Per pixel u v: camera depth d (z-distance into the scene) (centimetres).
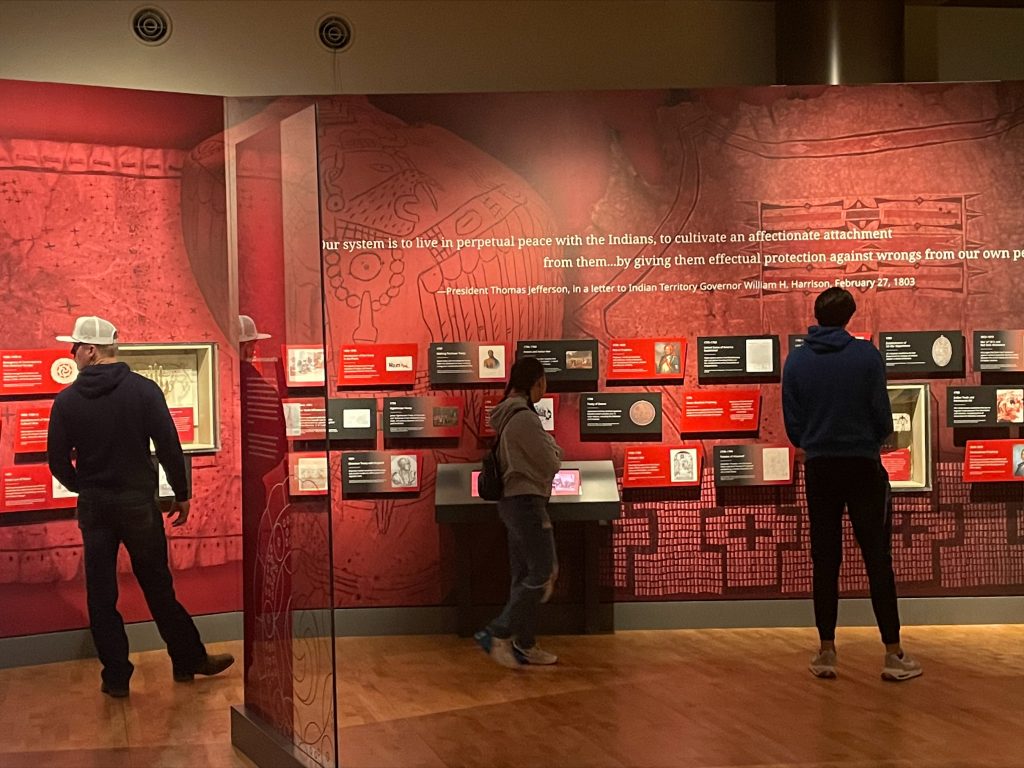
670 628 619
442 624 620
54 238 573
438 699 486
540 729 437
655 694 486
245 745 423
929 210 611
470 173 613
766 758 394
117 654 504
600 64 680
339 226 611
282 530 393
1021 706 456
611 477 602
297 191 365
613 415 612
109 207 586
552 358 611
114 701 499
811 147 611
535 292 616
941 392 614
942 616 617
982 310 612
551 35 677
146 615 600
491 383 615
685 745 412
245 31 647
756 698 476
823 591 511
